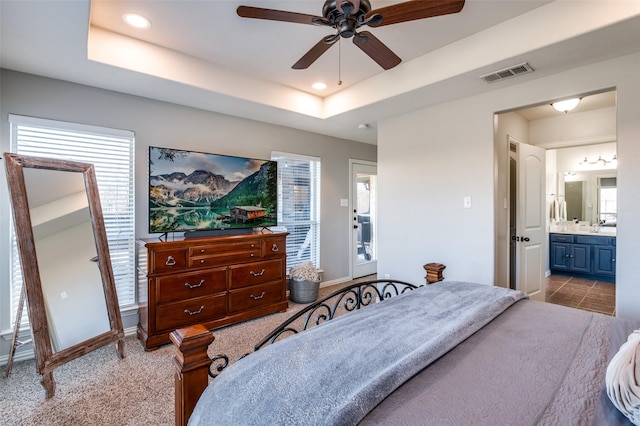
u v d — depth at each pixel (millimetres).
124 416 1839
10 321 2480
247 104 3287
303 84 3434
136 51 2492
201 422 890
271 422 791
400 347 1139
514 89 2797
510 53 2277
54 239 2291
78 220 2453
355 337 1229
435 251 3381
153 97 3070
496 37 2348
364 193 5379
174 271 2777
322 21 1727
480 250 3027
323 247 4719
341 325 1354
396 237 3764
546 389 948
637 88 2225
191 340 1056
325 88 3549
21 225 2092
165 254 2730
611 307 3773
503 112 2959
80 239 2443
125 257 2988
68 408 1911
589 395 914
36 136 2570
